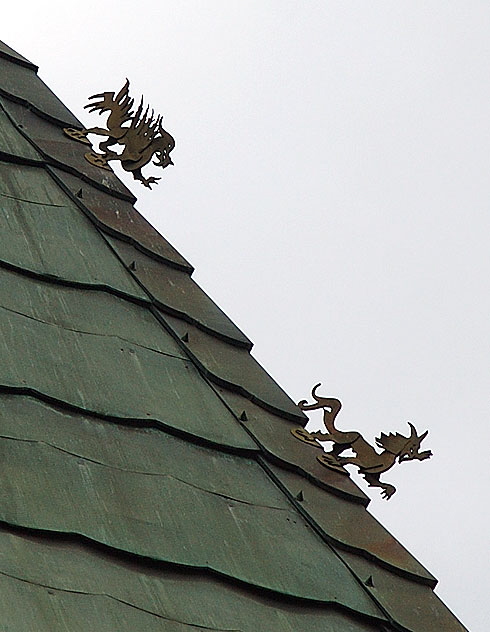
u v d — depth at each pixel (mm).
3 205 61375
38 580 43281
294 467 55594
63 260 59594
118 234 63219
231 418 56344
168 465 51781
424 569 54281
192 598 46531
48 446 49281
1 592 41812
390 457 57938
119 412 52688
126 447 51438
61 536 45562
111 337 56750
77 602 43219
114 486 49156
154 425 53156
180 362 57938
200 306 61969
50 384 52250
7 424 49406
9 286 56344
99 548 46156
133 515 48312
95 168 67188
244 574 48688
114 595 44531
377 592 51812
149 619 44250
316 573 50938
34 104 69500
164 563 46969
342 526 54094
